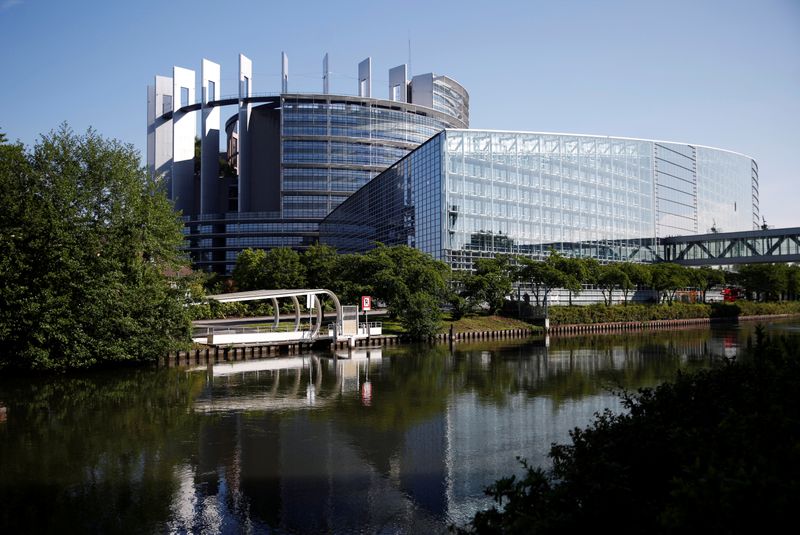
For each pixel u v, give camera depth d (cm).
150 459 2364
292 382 4253
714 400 1171
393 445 2556
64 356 4581
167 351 5219
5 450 2495
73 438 2692
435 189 10012
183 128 19612
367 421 3005
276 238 17938
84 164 5009
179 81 19525
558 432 2755
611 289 10412
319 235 17588
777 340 1423
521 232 10650
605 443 1100
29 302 4353
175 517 1778
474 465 2270
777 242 11412
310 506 1861
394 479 2112
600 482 923
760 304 12781
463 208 9956
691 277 11338
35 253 4516
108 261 4741
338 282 7844
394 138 17588
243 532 1672
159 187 5703
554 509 921
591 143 11919
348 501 1900
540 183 11012
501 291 8656
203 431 2812
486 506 1853
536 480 1037
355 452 2450
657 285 10719
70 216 4656
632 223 12575
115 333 4881
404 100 18738
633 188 12681
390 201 11956
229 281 12306
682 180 13975
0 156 4600
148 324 5016
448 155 9900
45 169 4772
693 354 5947
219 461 2334
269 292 6412
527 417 3075
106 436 2728
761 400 1090
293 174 17300
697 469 805
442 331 7788
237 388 4000
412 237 10856
